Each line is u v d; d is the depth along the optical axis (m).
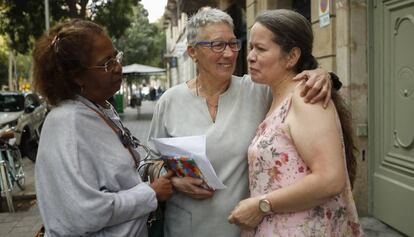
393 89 4.41
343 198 1.88
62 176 1.70
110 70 1.88
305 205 1.74
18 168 7.32
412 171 4.15
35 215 6.09
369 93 4.79
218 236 2.16
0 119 10.09
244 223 1.87
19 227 5.60
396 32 4.32
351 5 4.75
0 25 17.64
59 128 1.76
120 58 1.95
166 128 2.31
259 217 1.84
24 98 11.38
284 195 1.76
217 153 2.15
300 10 7.35
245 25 10.23
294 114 1.81
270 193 1.81
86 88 1.88
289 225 1.83
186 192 2.11
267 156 1.87
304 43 1.95
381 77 4.62
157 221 2.25
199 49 2.20
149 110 29.06
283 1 7.84
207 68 2.21
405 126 4.22
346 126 1.90
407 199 4.22
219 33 2.15
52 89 1.84
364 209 4.95
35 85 1.87
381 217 4.73
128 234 1.85
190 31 2.24
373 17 4.72
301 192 1.72
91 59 1.84
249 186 2.12
